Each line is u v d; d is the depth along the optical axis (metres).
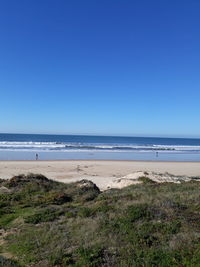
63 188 18.47
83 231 9.34
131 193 14.36
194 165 44.47
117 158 51.78
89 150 65.25
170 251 7.42
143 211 10.02
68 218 11.12
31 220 11.26
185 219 9.29
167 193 13.59
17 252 8.52
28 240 9.23
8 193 16.48
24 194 16.42
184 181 20.72
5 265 7.46
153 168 39.34
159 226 8.83
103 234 8.85
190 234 8.16
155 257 7.27
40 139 120.06
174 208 10.45
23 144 74.50
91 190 18.03
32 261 7.81
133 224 9.19
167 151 71.38
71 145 76.00
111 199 13.18
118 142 117.25
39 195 16.27
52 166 37.75
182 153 67.00
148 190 15.11
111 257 7.53
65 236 9.13
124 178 22.19
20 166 36.62
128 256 7.45
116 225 9.33
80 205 13.86
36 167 36.34
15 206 14.22
